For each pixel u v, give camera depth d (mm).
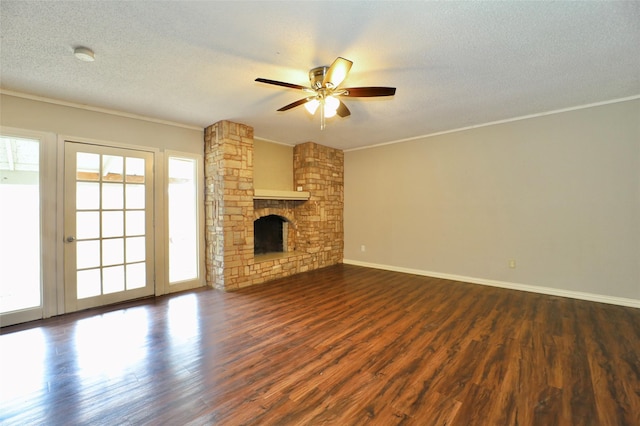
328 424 1569
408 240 5059
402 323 2891
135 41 2092
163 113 3656
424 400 1756
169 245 3988
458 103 3383
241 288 4141
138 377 1994
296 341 2516
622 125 3314
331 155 5719
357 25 1927
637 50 2242
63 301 3172
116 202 3541
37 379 1972
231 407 1702
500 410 1666
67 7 1711
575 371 2041
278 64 2443
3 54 2238
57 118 3141
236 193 4133
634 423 1559
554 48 2215
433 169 4750
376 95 2451
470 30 1981
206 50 2223
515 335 2609
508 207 4086
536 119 3834
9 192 3008
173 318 3031
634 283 3295
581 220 3584
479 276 4344
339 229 5895
